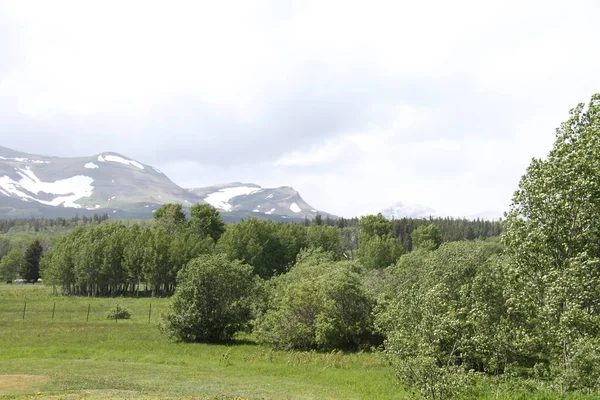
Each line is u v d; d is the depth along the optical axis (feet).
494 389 51.52
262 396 64.69
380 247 363.15
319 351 116.06
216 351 109.70
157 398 58.13
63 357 94.99
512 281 58.03
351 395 67.05
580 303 50.06
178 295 130.31
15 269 466.29
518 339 51.55
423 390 46.55
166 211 414.41
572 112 59.62
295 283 129.49
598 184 53.01
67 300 248.32
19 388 64.18
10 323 141.69
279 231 390.01
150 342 117.80
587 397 44.78
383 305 111.24
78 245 330.34
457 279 95.40
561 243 55.42
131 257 304.71
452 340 53.83
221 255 139.74
